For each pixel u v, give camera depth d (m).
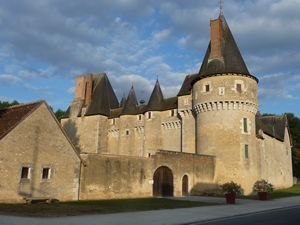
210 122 36.03
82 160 25.61
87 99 58.25
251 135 35.75
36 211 15.83
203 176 33.50
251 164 34.88
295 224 13.19
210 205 21.66
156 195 29.73
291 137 65.12
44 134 23.30
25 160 21.91
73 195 24.50
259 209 19.42
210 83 36.50
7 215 14.43
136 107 53.88
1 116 24.06
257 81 37.97
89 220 13.38
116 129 54.75
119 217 14.60
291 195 33.12
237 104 35.38
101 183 26.33
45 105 23.62
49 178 23.20
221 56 37.38
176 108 46.06
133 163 28.56
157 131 47.75
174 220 14.02
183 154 32.28
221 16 40.28
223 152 34.69
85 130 56.25
